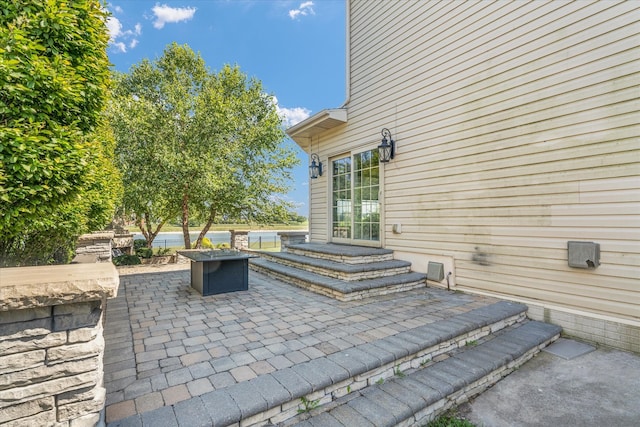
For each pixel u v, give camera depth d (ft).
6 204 7.75
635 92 9.82
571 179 11.22
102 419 5.12
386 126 18.89
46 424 4.45
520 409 7.69
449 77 15.31
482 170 13.98
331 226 23.76
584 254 10.72
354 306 12.87
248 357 8.13
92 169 9.58
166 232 74.33
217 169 31.14
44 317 4.42
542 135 12.00
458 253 14.97
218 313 12.05
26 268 5.29
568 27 11.32
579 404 7.70
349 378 7.34
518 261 12.74
